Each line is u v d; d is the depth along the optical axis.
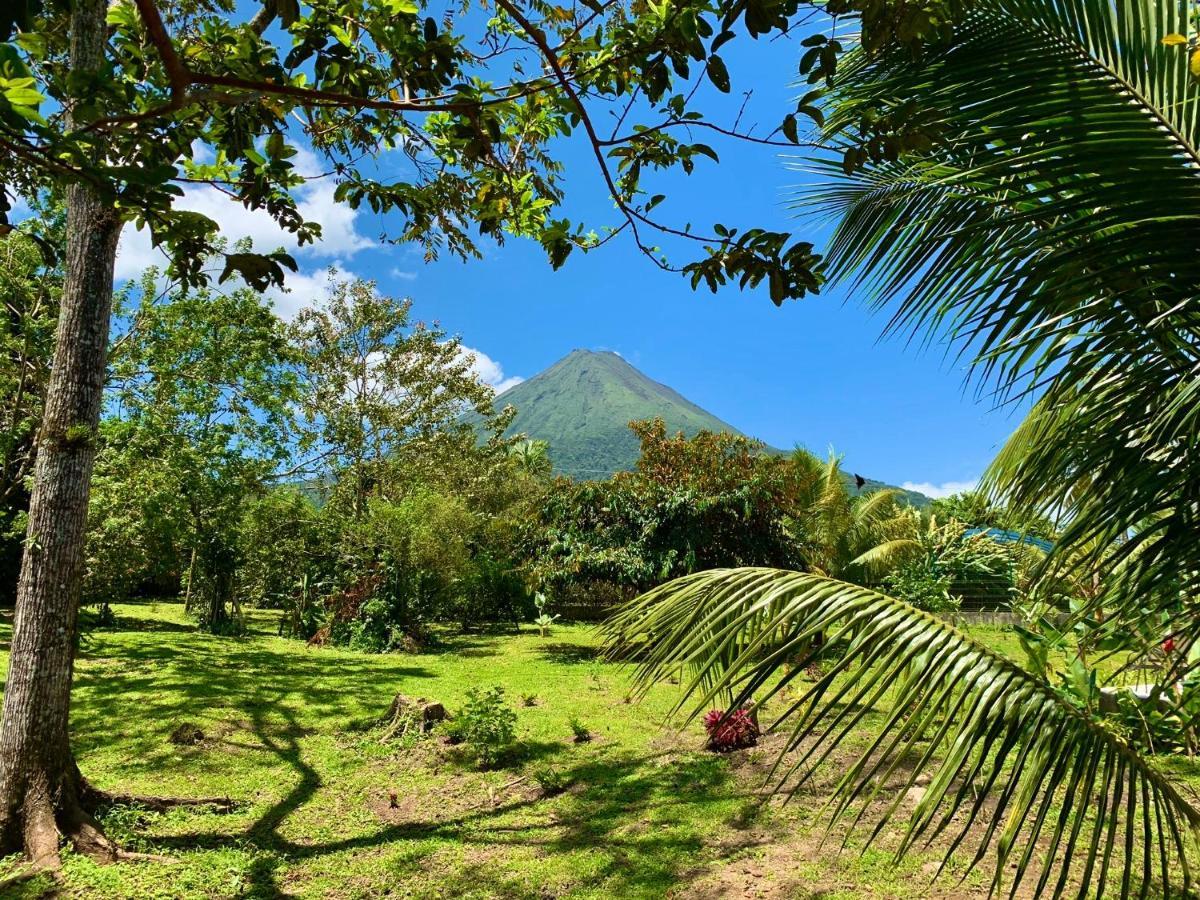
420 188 3.36
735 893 4.46
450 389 27.41
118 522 15.90
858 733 7.80
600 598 25.50
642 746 8.13
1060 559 2.54
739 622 2.34
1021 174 2.27
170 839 5.54
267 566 21.66
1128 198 1.99
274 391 17.61
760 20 1.76
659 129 2.19
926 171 2.99
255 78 2.17
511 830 5.87
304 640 19.25
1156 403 2.11
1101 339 2.18
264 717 9.48
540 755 7.94
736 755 7.45
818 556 17.17
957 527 19.91
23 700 5.06
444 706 9.67
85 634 15.51
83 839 5.07
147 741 8.16
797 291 2.54
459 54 2.77
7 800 4.97
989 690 2.08
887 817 1.98
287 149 2.26
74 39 4.50
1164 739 5.86
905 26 1.77
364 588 18.53
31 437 15.05
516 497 30.44
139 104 1.95
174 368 15.52
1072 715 2.12
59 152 1.43
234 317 16.03
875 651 2.18
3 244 12.65
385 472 25.86
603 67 2.35
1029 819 5.32
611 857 5.18
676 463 18.89
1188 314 2.09
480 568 21.94
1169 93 2.01
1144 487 2.11
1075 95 2.12
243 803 6.47
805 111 2.03
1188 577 2.26
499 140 2.02
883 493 17.73
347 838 5.77
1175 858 4.54
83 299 5.33
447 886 4.85
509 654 16.80
